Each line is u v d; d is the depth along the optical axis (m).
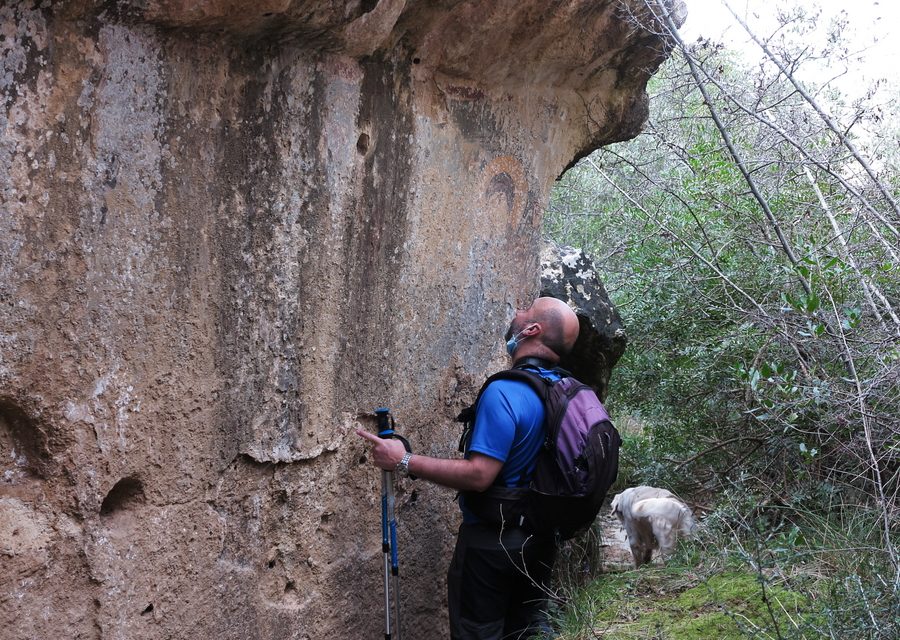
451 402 3.81
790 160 4.80
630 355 5.95
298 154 2.86
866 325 4.11
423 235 3.52
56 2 2.09
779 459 4.93
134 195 2.35
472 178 3.79
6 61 2.02
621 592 4.09
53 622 2.25
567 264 4.92
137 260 2.37
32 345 2.13
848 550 3.57
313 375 3.03
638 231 6.15
